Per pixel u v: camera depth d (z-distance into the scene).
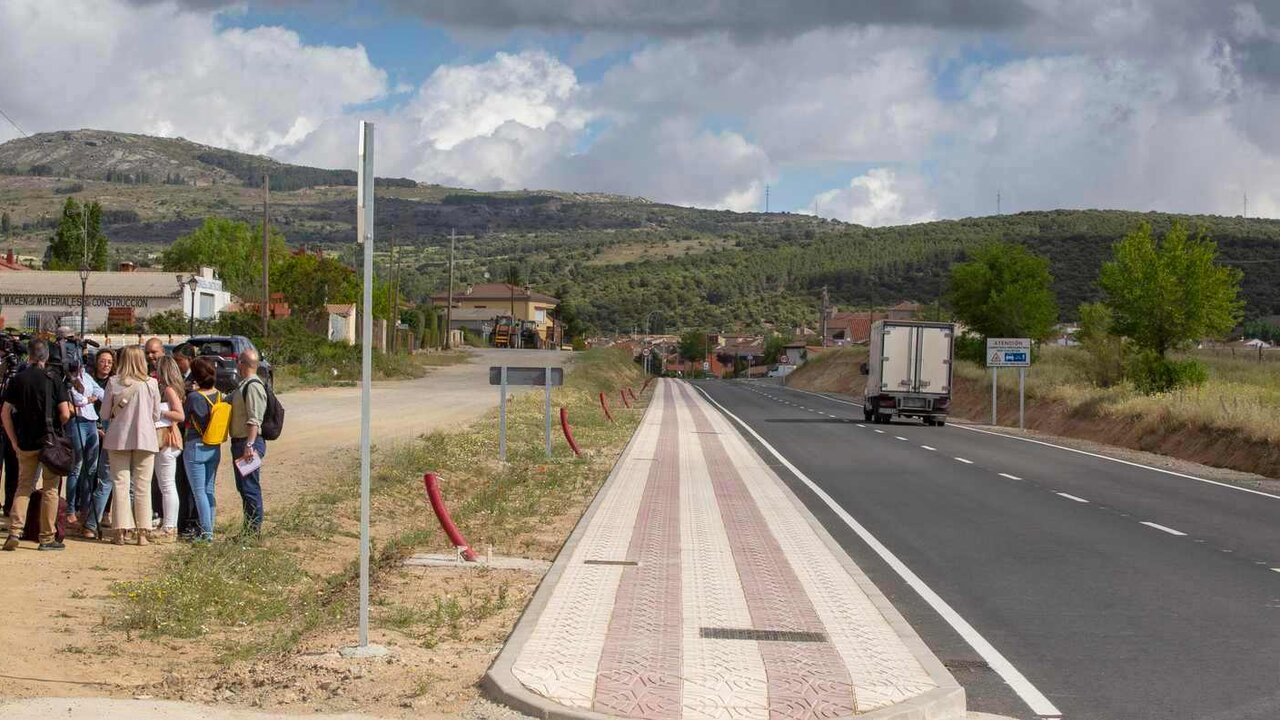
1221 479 24.31
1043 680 8.27
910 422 45.44
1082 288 133.25
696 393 76.75
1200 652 9.14
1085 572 12.75
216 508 15.88
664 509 17.12
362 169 8.32
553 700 7.08
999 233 193.00
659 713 6.93
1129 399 39.31
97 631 9.02
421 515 16.30
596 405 49.84
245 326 61.22
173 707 7.03
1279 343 96.69
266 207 59.59
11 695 7.22
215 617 9.72
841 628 9.41
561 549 13.30
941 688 7.57
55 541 12.26
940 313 116.56
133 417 12.66
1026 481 22.91
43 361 12.26
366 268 8.43
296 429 29.66
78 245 111.44
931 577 12.37
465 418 34.84
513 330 131.25
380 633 9.00
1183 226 43.88
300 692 7.38
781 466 25.30
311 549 13.23
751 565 12.38
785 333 184.12
